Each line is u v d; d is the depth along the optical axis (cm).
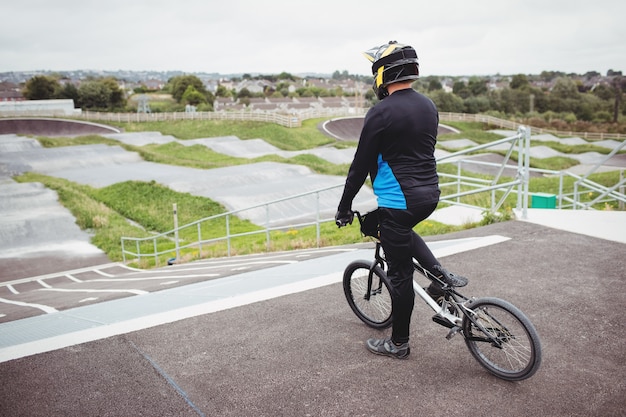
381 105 315
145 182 3047
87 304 706
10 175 3409
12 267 2012
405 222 324
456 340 394
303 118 7044
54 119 6325
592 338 391
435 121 324
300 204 2661
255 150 4847
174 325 436
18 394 326
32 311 747
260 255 1299
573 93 12100
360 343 393
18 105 8069
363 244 999
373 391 323
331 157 4434
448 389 324
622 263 562
